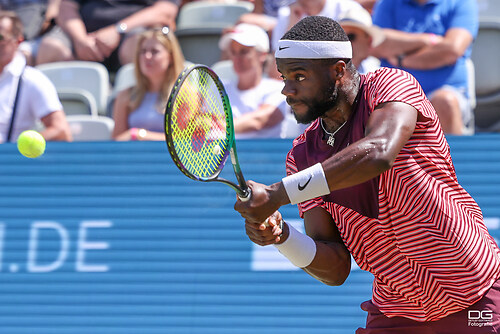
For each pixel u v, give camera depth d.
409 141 9.21
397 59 19.75
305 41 8.92
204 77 10.34
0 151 18.31
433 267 9.69
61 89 21.69
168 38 19.61
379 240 9.94
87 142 18.20
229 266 17.23
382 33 19.67
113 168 18.05
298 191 8.40
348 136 9.45
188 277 17.33
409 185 9.25
